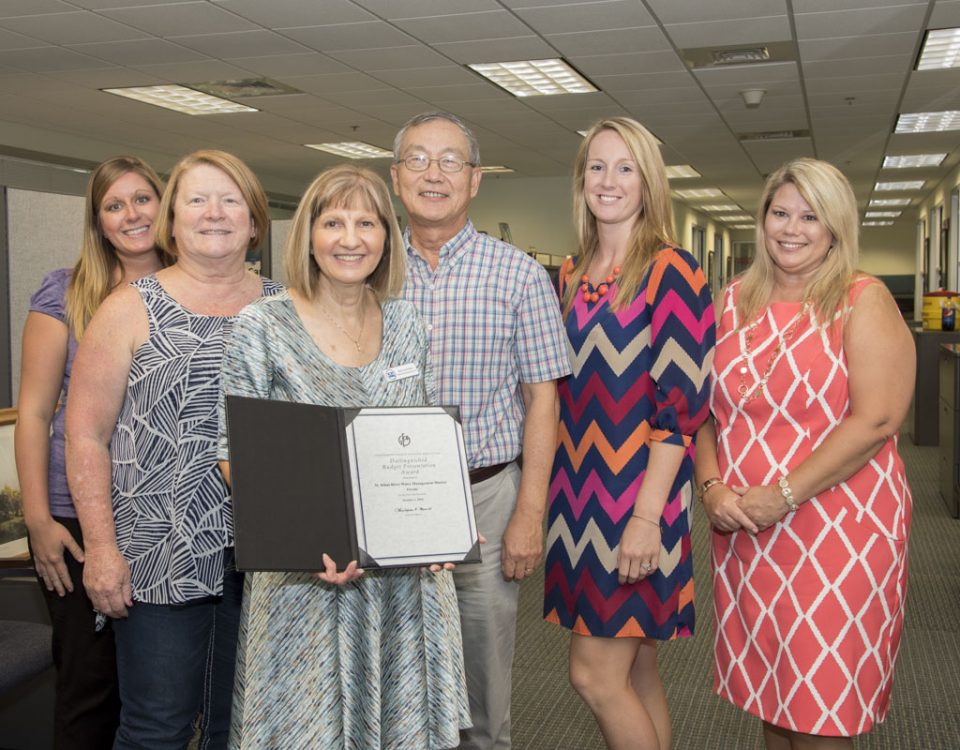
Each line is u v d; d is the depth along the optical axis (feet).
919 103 29.76
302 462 5.32
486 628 7.16
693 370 6.57
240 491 5.13
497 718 7.33
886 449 6.63
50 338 6.94
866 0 19.42
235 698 5.75
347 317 6.00
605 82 26.91
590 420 6.86
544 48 23.20
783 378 6.65
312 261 5.93
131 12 20.29
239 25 21.29
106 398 6.18
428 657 6.00
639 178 6.81
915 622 12.59
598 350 6.81
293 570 5.15
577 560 6.92
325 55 23.89
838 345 6.55
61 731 6.99
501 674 7.33
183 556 6.14
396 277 6.20
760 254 7.09
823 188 6.59
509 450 7.06
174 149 38.45
